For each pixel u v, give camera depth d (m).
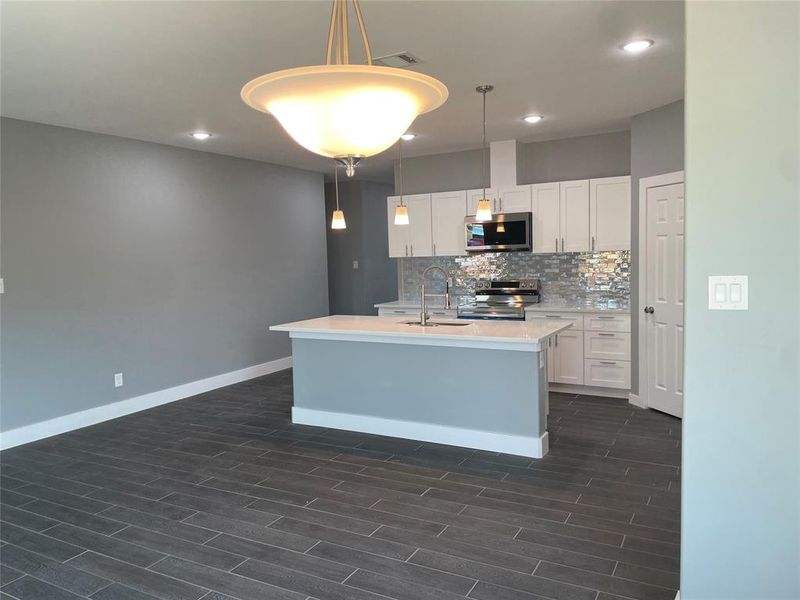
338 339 4.69
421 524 3.03
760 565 1.97
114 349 5.25
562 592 2.40
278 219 7.13
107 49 3.13
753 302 1.90
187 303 5.96
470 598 2.38
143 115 4.54
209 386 6.21
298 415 4.93
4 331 4.45
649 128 4.82
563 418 4.86
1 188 4.43
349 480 3.64
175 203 5.82
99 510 3.29
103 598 2.45
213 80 3.70
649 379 5.04
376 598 2.40
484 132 5.51
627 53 3.39
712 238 1.93
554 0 2.68
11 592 2.51
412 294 7.08
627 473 3.64
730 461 1.97
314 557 2.73
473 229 6.11
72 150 4.91
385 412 4.54
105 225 5.17
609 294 5.96
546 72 3.72
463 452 4.10
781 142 1.84
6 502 3.42
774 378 1.91
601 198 5.57
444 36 3.08
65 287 4.86
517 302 6.34
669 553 2.68
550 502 3.25
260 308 6.88
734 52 1.87
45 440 4.61
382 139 1.54
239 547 2.84
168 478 3.75
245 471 3.84
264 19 2.79
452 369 4.23
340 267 9.22
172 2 2.58
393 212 6.78
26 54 3.18
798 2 1.80
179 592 2.47
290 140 5.57
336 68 1.27
